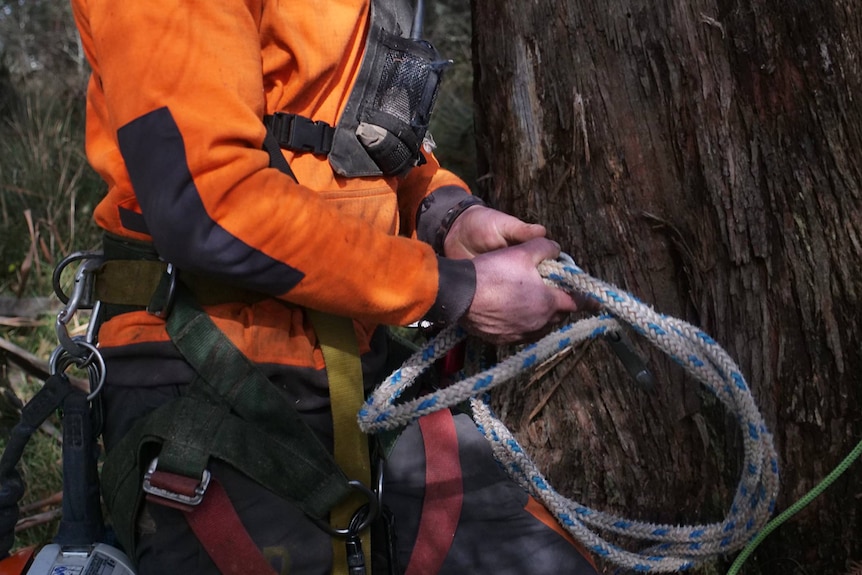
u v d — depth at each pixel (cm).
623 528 149
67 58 690
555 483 192
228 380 119
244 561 121
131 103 107
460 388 127
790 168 171
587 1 182
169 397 123
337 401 125
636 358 144
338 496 123
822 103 168
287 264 110
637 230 183
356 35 128
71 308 125
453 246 156
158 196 105
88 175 434
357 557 126
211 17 109
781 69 169
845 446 173
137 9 108
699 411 183
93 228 403
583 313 188
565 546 141
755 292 176
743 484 145
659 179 180
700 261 179
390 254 117
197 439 118
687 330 132
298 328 125
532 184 193
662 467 186
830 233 170
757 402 178
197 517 120
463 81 447
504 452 143
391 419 126
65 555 123
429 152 163
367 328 135
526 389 195
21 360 277
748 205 174
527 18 189
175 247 107
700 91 175
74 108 534
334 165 126
